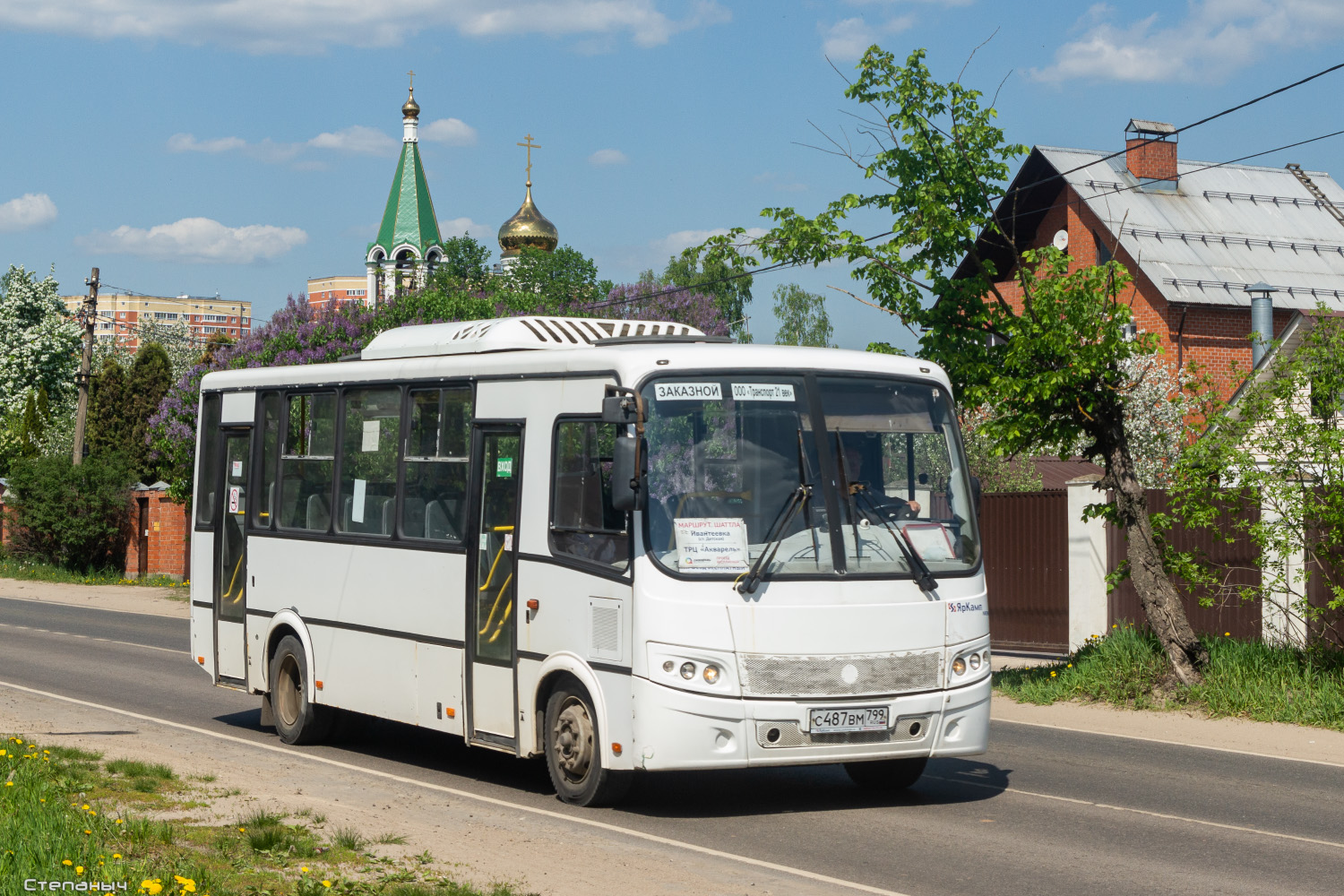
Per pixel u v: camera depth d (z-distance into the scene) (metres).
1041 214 43.28
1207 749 12.64
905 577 9.34
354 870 7.37
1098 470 33.53
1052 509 20.47
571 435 9.74
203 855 7.50
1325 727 13.60
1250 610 17.30
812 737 8.94
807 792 10.38
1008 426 15.91
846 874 7.75
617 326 11.37
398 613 11.33
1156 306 39.22
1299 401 14.91
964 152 17.19
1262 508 15.14
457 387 10.94
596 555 9.38
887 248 17.08
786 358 9.59
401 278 60.16
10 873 6.73
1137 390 29.77
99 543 41.16
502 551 10.27
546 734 9.85
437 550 10.91
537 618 9.88
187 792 9.48
